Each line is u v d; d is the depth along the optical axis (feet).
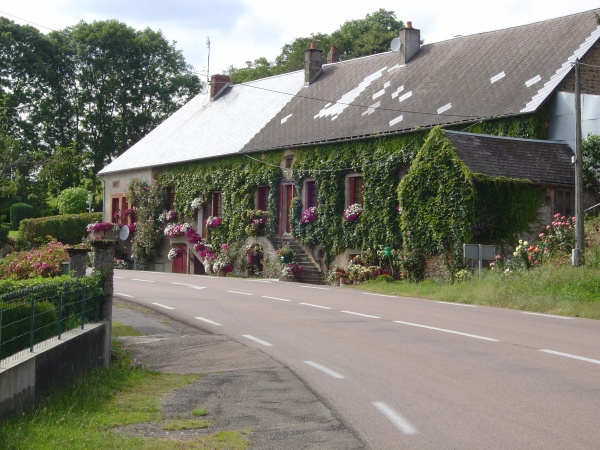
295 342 44.27
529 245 80.84
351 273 97.86
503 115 91.76
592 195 89.81
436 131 86.28
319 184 110.22
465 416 25.96
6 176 73.67
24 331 28.25
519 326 49.47
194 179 136.67
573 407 26.89
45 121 187.42
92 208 192.85
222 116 145.48
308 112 123.85
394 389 30.66
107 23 194.18
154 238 145.07
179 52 204.54
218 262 123.34
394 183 98.48
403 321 52.80
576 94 71.72
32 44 187.93
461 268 82.69
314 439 23.72
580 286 63.46
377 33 196.13
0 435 22.70
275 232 118.62
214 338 46.85
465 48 113.19
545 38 102.94
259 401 29.55
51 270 60.34
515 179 83.61
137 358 41.60
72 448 22.08
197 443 23.31
